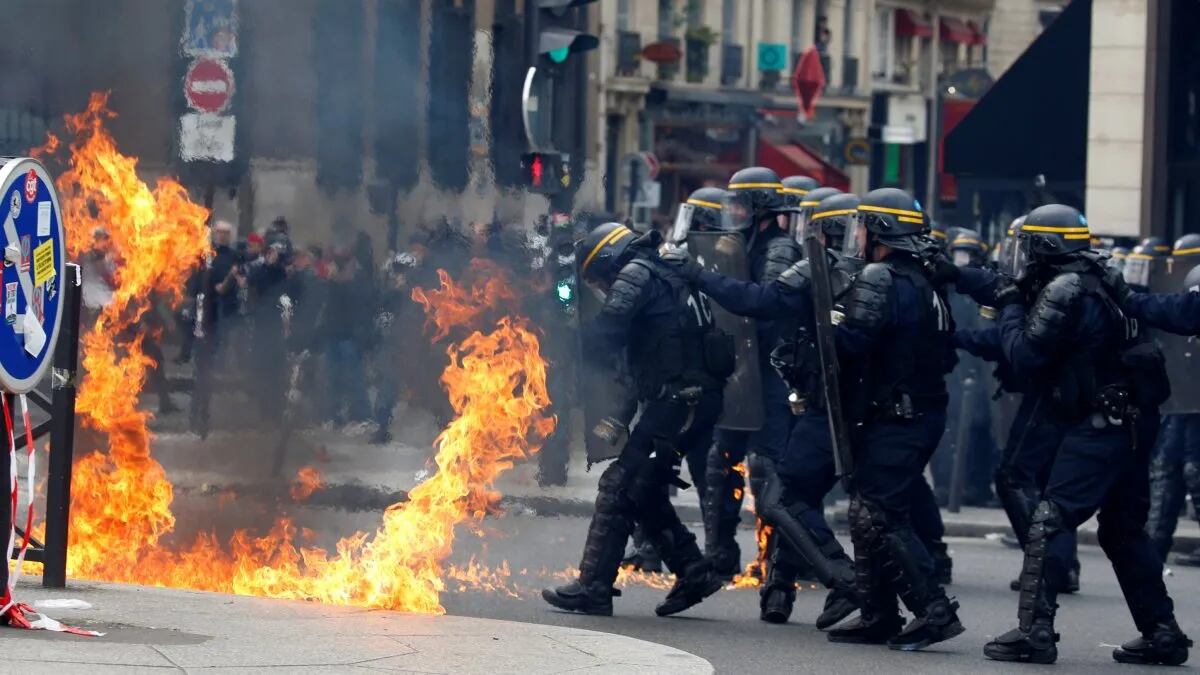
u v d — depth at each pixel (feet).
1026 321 63.21
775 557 70.18
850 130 357.20
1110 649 67.36
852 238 65.87
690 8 310.86
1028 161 180.45
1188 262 98.53
